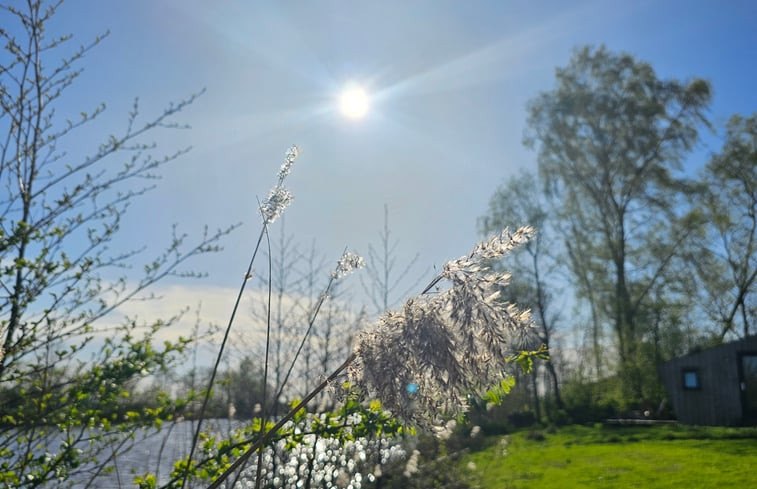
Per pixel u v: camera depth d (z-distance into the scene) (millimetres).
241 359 7797
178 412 4840
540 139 32188
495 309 2656
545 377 30312
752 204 32812
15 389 4469
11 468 4195
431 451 8062
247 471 5891
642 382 28734
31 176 4535
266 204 3158
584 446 19641
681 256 31156
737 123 33250
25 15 4547
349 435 4297
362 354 2717
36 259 4242
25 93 4547
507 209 31859
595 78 31516
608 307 30781
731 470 13773
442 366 2574
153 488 4219
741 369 23672
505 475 12852
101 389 4289
